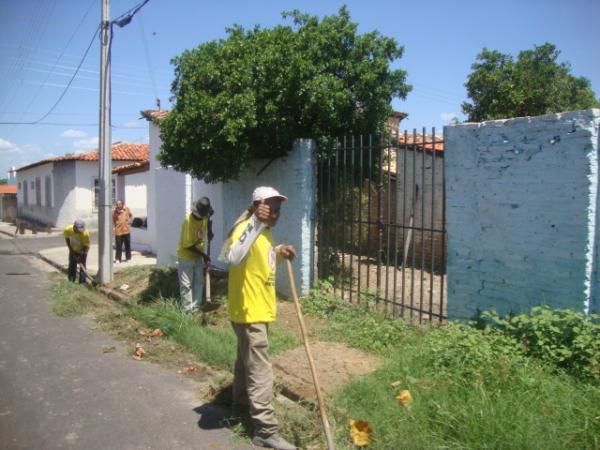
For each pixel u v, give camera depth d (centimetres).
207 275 778
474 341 449
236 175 838
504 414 356
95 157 2658
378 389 434
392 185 1141
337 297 739
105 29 1047
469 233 562
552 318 450
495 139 534
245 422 432
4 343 681
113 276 1093
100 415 455
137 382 532
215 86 790
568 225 477
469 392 394
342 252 744
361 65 786
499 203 533
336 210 762
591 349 416
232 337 628
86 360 605
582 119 463
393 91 830
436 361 453
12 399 493
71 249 1102
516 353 446
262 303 397
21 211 4031
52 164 2936
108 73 1061
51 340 693
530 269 509
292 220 792
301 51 770
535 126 499
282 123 775
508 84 1231
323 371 505
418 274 1018
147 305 831
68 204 2786
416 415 383
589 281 467
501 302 536
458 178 570
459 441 350
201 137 765
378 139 804
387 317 654
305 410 433
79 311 853
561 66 1292
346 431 392
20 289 1088
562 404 371
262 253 397
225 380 514
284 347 577
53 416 454
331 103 746
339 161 791
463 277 572
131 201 1853
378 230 676
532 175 504
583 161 463
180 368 571
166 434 418
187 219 750
